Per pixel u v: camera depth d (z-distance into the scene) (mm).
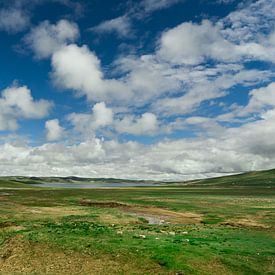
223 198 134500
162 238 46781
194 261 36469
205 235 50500
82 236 47938
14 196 144625
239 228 58656
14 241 45344
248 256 38781
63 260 38406
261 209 90688
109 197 141500
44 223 61219
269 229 58406
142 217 76625
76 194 165875
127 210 91062
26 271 36375
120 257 38125
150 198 135000
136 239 45781
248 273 34062
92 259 38031
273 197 140625
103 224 62406
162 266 35594
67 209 88438
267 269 35125
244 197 141000
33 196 146250
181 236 49188
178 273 33750
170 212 86750
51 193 174125
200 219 73688
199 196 149250
